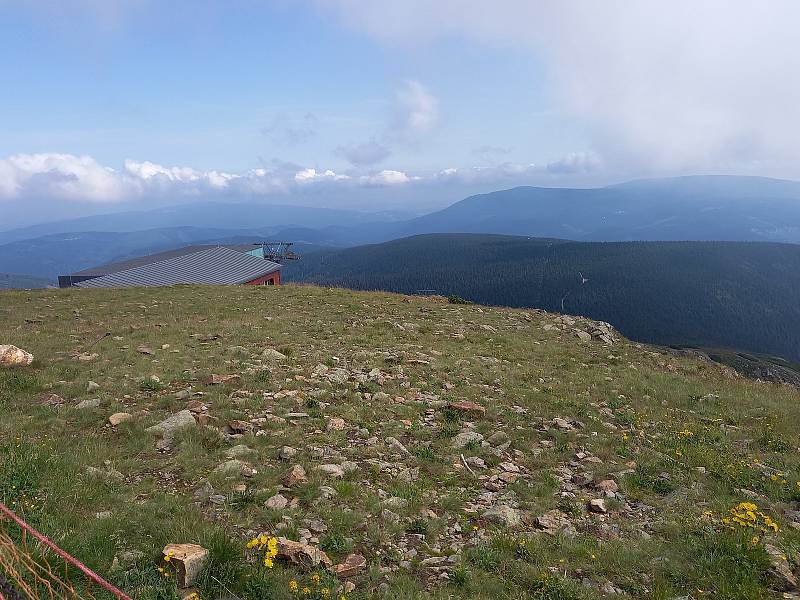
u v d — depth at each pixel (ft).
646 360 84.48
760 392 67.31
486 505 30.63
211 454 33.71
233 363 57.26
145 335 73.26
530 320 110.73
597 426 47.09
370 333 82.23
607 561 24.68
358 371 58.03
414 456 37.45
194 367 55.21
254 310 102.27
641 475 36.42
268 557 20.66
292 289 141.38
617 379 67.67
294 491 29.30
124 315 94.43
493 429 44.04
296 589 19.94
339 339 75.66
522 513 29.84
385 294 140.36
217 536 21.97
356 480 32.01
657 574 23.80
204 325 82.74
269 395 46.68
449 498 30.25
